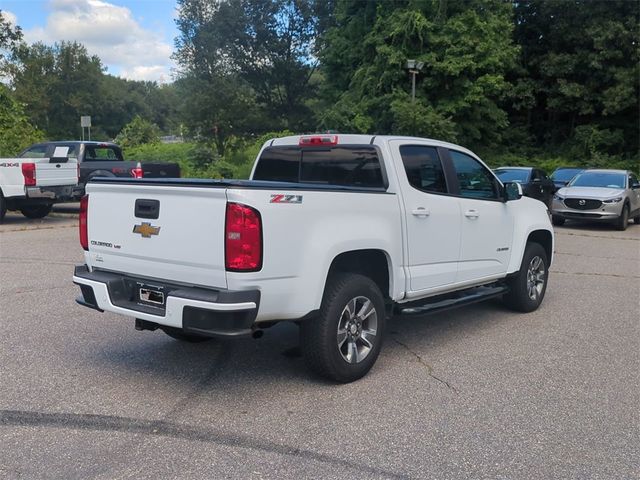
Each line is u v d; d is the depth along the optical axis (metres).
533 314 7.40
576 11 33.91
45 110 71.94
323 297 4.70
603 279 9.75
